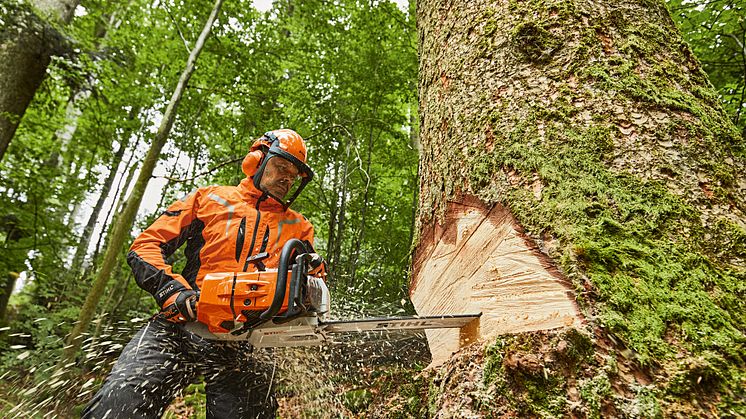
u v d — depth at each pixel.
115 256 3.90
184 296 1.55
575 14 1.40
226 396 1.74
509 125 1.32
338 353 2.50
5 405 3.19
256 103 6.46
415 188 7.09
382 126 6.59
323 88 6.56
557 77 1.33
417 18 2.17
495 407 0.95
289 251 1.41
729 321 0.92
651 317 0.93
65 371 3.49
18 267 6.12
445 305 1.44
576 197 1.12
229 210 1.79
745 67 4.38
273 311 1.35
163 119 4.30
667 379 0.85
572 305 1.01
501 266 1.20
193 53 4.68
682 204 1.09
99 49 6.50
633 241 1.04
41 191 6.51
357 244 5.95
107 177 9.37
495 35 1.50
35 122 6.90
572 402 0.89
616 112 1.23
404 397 1.40
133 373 1.56
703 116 1.24
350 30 6.65
